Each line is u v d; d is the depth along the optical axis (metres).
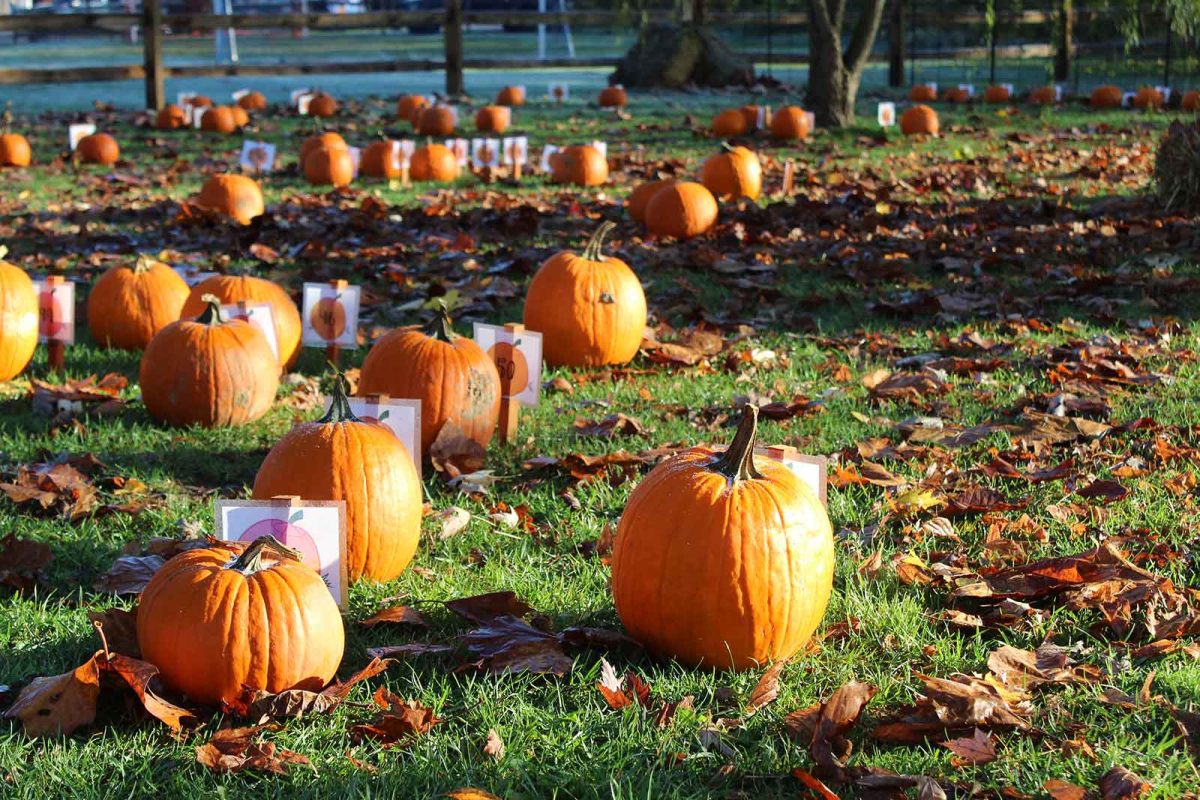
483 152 13.82
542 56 32.50
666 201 9.92
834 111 18.44
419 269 8.91
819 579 3.49
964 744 3.03
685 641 3.45
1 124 18.12
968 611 3.90
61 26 20.48
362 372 5.37
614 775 2.97
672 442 5.38
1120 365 6.17
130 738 3.12
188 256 9.35
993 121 19.25
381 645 3.67
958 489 4.77
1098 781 2.89
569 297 6.51
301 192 12.77
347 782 2.91
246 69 22.03
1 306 6.11
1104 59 27.81
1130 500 4.59
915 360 6.63
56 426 5.66
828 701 3.11
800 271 8.85
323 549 3.71
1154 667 3.46
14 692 3.34
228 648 3.17
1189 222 10.11
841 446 5.29
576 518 4.62
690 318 7.73
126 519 4.60
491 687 3.38
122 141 16.95
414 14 22.67
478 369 5.24
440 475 5.07
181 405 5.58
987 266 8.86
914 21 25.92
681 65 24.53
